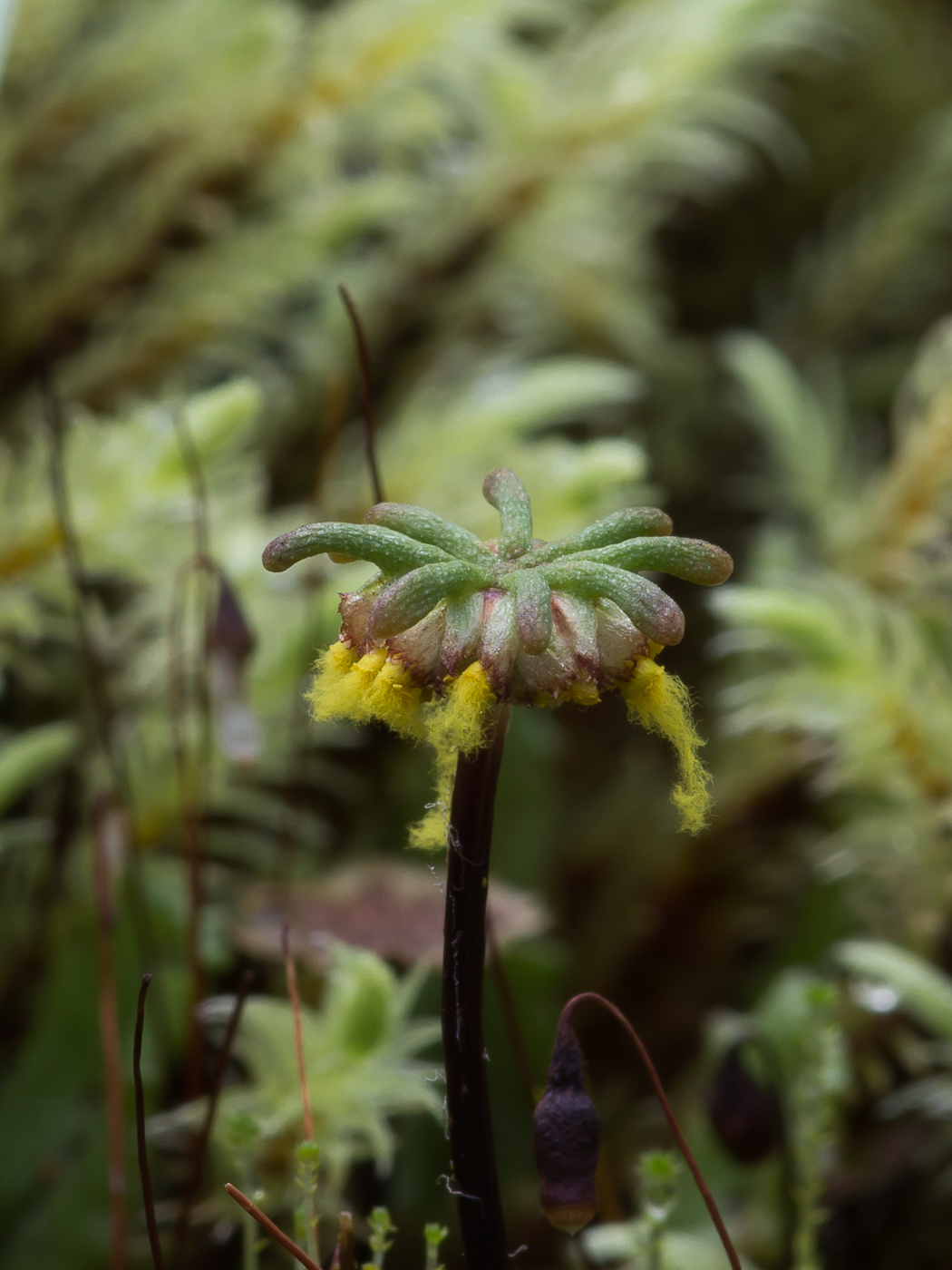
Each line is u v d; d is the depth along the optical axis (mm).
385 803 110
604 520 61
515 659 59
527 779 106
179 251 122
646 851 116
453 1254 85
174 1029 85
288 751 104
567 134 130
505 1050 90
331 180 126
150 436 96
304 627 99
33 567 97
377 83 122
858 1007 94
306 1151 67
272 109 121
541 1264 88
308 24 132
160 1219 82
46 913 95
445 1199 85
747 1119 76
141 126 120
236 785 108
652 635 59
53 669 108
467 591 59
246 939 86
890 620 101
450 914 61
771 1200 83
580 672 59
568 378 115
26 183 120
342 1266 65
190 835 80
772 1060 78
